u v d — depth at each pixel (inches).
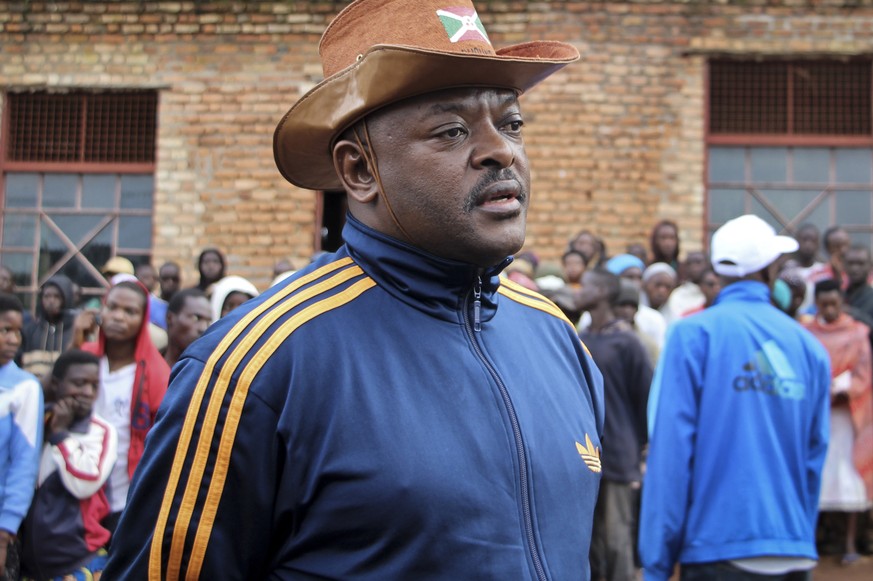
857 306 250.5
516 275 217.6
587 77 320.2
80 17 329.1
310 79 324.8
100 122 333.4
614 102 319.9
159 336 207.5
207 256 283.0
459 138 61.3
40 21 329.7
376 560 57.0
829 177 325.7
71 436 150.9
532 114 320.5
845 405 226.2
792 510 126.2
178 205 324.2
